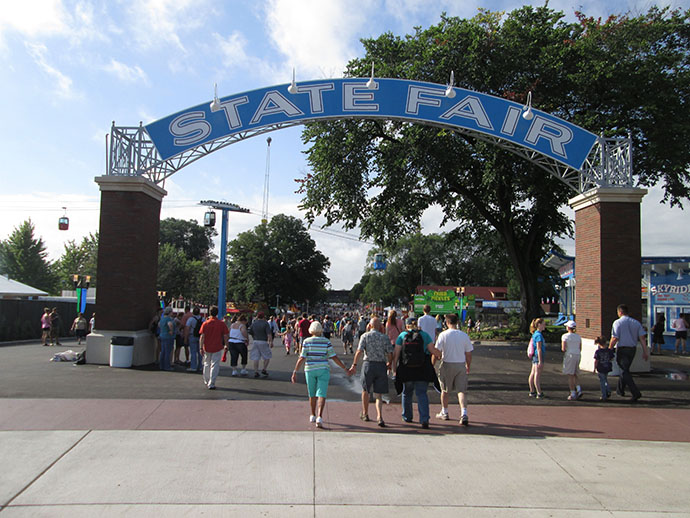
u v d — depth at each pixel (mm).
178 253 65375
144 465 5668
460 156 22203
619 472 5852
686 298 22328
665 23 21844
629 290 13609
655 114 20656
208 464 5746
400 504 4824
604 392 10062
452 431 7535
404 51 23047
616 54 20922
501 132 14391
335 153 22484
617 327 10375
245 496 4906
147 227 13898
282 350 23938
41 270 60219
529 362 17062
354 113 14305
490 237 33781
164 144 13836
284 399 9469
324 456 6141
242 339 12523
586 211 14555
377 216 25531
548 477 5645
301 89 14297
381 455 6258
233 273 76000
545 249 33562
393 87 14383
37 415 7711
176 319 14266
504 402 9812
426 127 21078
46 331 24250
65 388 9844
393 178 22359
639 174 22812
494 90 21953
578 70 21078
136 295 13391
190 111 14094
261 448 6371
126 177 13422
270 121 14242
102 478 5273
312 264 78000
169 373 12305
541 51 21328
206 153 14438
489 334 26875
